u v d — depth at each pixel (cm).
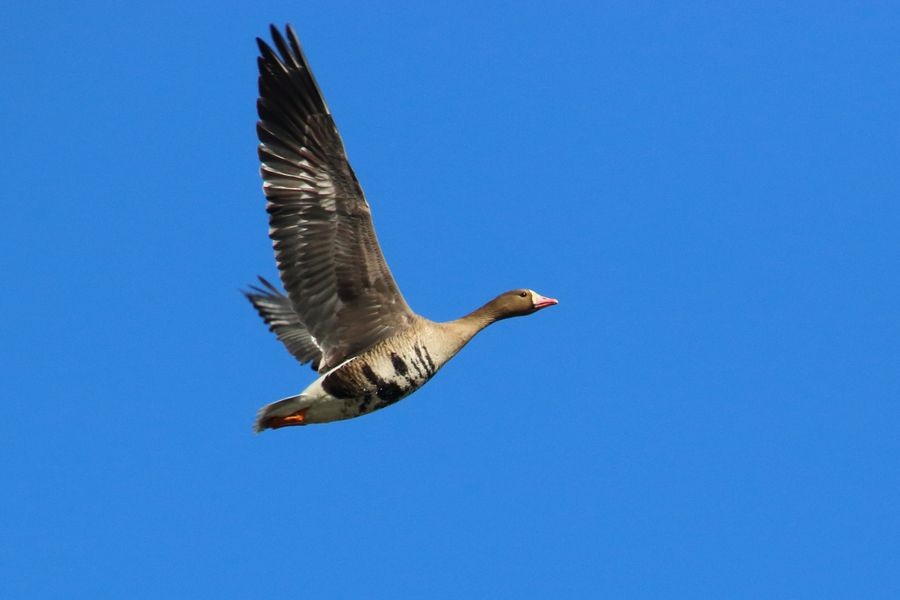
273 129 1581
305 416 1652
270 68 1574
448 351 1741
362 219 1611
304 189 1587
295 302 1620
